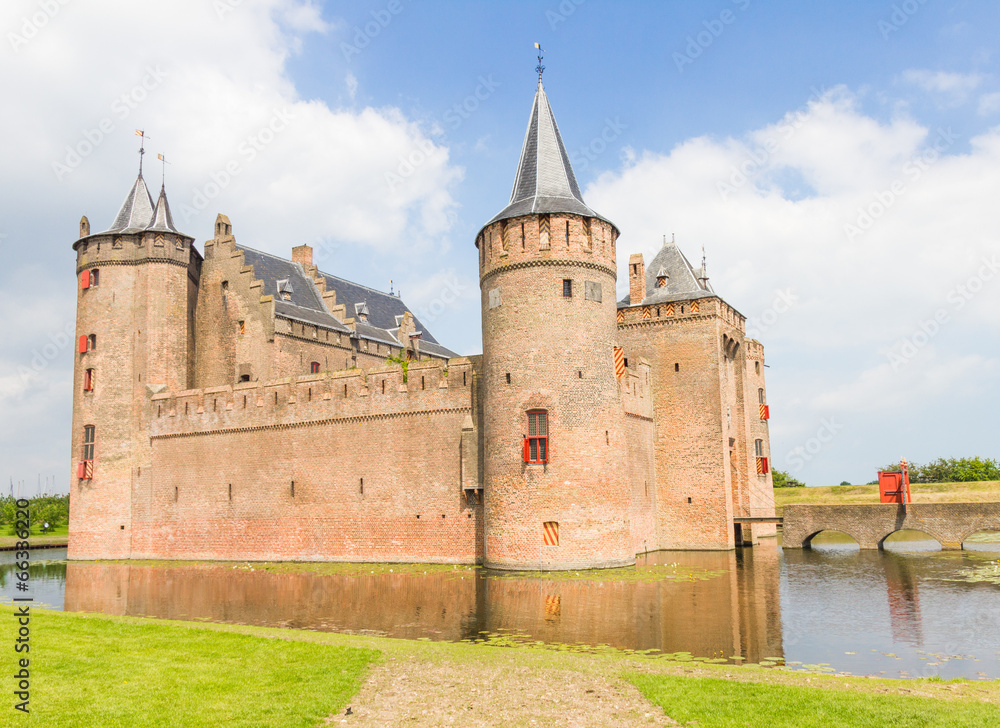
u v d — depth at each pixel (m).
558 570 30.28
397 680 12.95
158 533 42.09
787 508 41.50
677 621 19.92
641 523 38.50
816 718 10.56
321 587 27.86
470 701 11.86
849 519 40.53
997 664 15.32
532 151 35.03
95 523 42.75
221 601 25.03
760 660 15.68
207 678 12.98
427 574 30.73
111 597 26.78
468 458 34.06
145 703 11.65
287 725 10.73
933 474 73.06
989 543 43.81
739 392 43.88
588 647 16.91
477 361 34.66
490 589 25.98
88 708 11.40
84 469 43.09
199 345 47.44
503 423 31.70
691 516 40.44
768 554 38.22
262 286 45.69
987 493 46.72
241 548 39.66
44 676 13.13
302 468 38.56
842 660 15.67
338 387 38.03
